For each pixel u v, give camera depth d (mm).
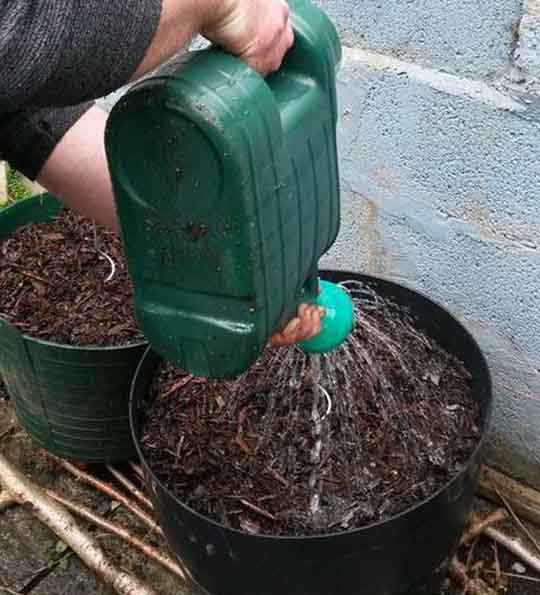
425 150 1276
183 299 804
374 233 1440
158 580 1381
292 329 924
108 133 734
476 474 1105
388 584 1082
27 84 633
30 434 1550
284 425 1185
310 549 984
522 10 1065
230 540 1007
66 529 1426
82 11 619
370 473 1127
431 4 1155
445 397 1232
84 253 1557
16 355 1379
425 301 1312
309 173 816
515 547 1362
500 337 1349
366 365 1233
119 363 1338
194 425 1214
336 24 1281
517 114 1139
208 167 707
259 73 778
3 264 1537
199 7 685
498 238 1262
